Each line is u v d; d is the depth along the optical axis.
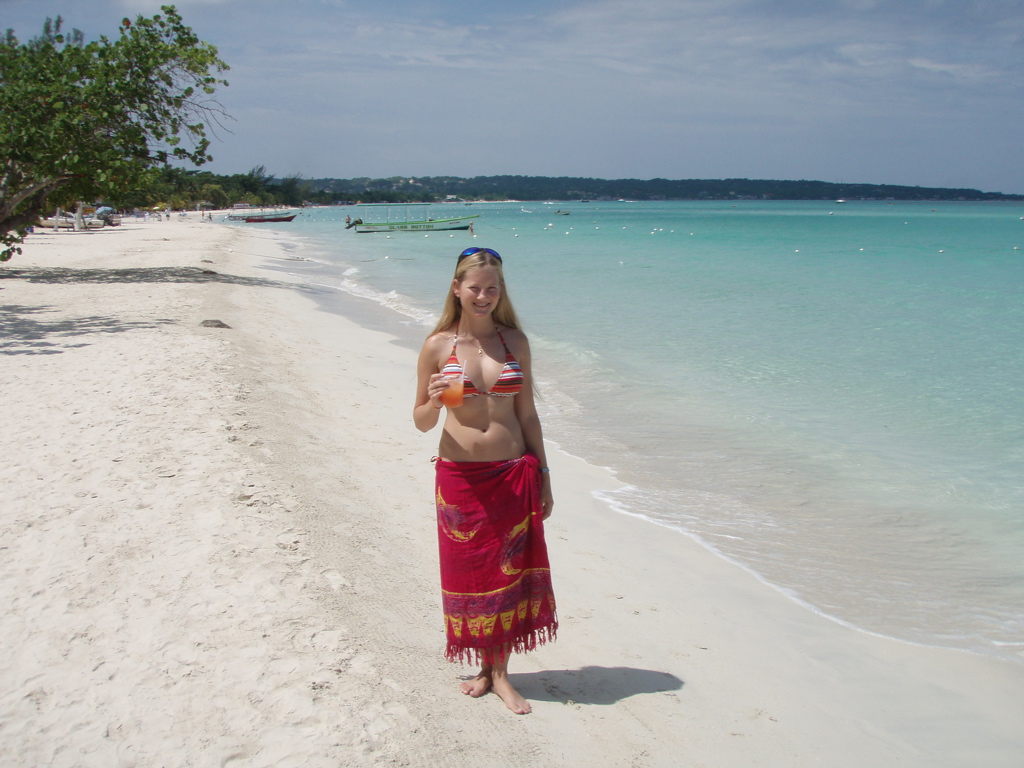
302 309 17.22
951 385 10.02
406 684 3.25
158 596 3.85
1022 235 53.34
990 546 5.41
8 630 3.51
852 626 4.33
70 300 16.12
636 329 14.65
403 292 21.62
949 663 3.96
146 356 9.84
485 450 3.11
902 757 3.16
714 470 7.02
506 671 3.45
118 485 5.35
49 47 21.28
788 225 77.00
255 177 168.25
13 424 6.79
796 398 9.51
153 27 21.33
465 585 3.12
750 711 3.42
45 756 2.68
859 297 19.19
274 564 4.25
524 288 21.81
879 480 6.71
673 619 4.31
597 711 3.30
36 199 21.22
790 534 5.62
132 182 21.02
